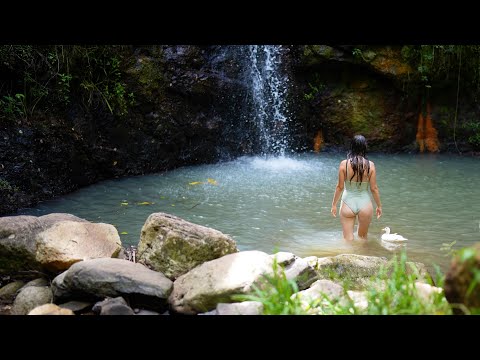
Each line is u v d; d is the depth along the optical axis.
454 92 12.86
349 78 12.77
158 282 4.30
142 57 10.55
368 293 4.01
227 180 9.89
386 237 6.59
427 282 4.75
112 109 10.02
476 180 9.92
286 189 9.21
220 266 4.45
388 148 12.81
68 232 5.05
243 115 11.94
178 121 10.89
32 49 8.91
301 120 12.90
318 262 5.11
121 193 8.95
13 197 8.02
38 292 4.60
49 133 8.91
